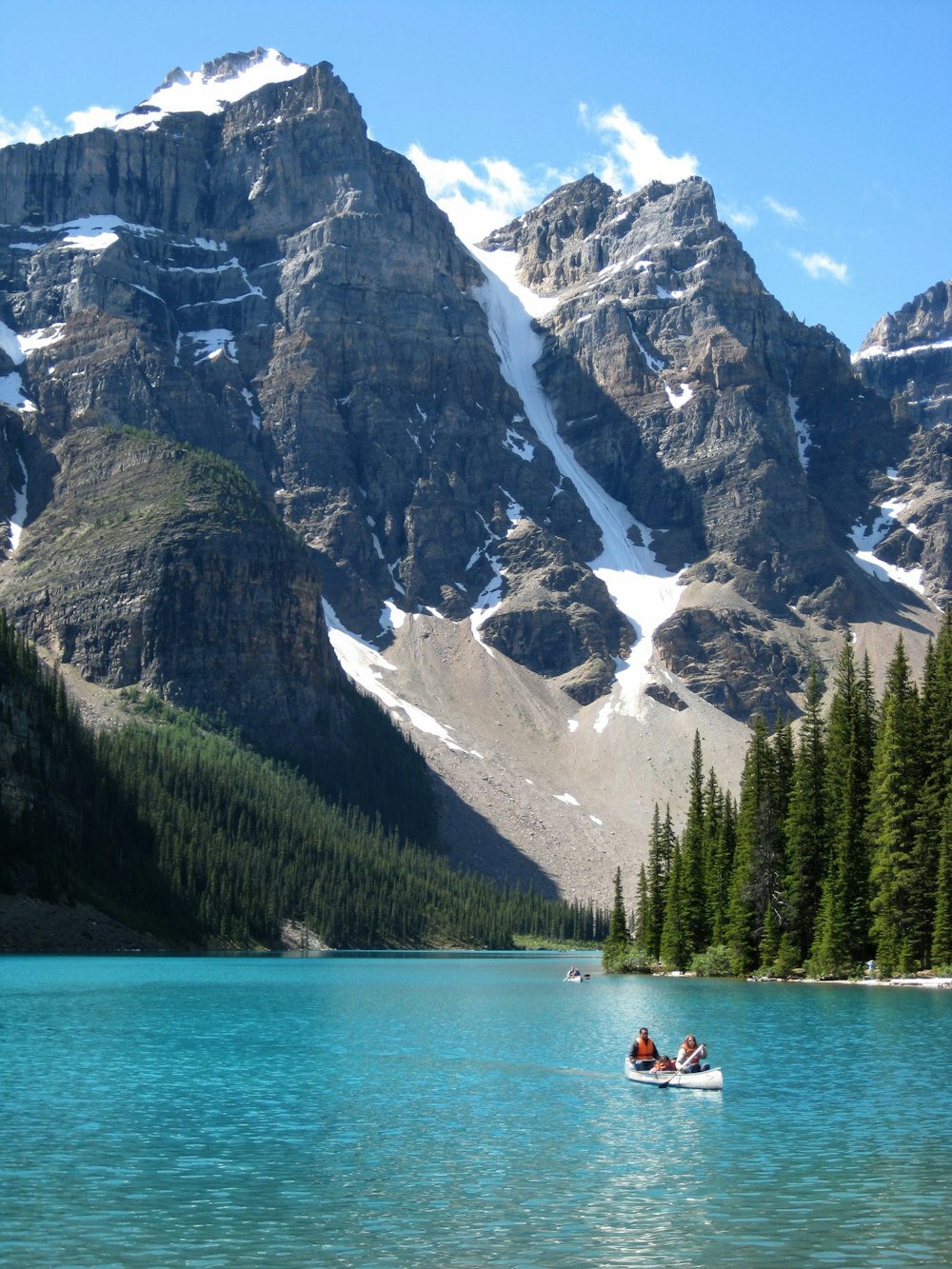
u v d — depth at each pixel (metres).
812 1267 51.06
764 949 185.25
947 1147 69.62
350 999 157.25
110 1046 107.88
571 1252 53.00
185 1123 75.88
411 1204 59.41
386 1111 80.06
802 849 179.88
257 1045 109.50
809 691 187.25
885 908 163.50
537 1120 77.25
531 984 186.88
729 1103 82.00
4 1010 134.50
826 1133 73.31
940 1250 52.97
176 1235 55.03
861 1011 130.50
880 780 166.25
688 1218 57.31
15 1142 70.69
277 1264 51.59
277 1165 66.12
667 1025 120.94
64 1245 53.69
